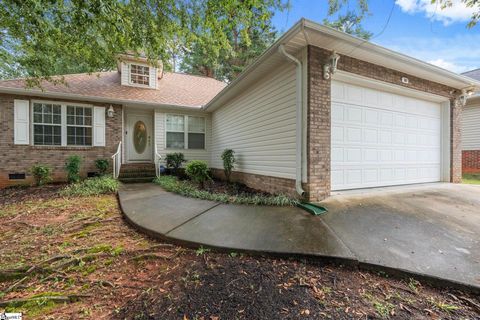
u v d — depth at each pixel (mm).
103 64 4762
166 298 1845
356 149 4961
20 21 3574
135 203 4734
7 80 7270
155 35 3828
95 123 8070
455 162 6355
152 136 9695
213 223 3420
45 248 2834
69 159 7367
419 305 1756
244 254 2572
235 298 1808
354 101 4910
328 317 1598
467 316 1645
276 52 4395
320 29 3670
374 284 2035
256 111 6242
